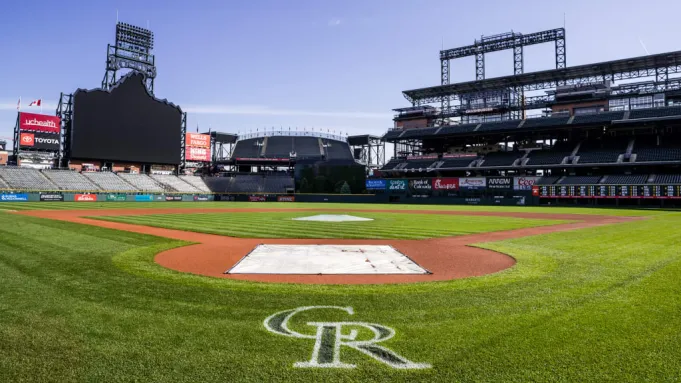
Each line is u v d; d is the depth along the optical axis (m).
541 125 56.56
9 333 4.88
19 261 9.50
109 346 4.52
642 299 6.40
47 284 7.30
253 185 70.06
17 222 19.89
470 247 12.99
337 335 4.93
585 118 54.06
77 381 3.77
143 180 62.31
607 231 17.84
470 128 62.91
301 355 4.33
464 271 9.12
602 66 53.81
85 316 5.52
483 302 6.36
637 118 49.81
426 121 70.38
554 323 5.30
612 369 3.99
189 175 69.38
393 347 4.55
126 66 64.88
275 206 47.53
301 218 26.22
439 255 11.42
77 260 9.77
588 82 58.12
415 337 4.85
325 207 45.41
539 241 14.39
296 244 13.70
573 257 10.62
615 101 56.38
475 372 3.94
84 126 56.91
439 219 26.14
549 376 3.85
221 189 68.12
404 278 8.40
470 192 56.28
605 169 52.59
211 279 8.12
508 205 52.28
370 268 9.49
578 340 4.71
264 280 8.14
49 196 49.97
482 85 64.06
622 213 34.12
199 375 3.87
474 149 67.69
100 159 58.38
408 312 5.85
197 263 10.03
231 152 85.25
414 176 68.12
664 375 3.87
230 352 4.40
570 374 3.89
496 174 62.28
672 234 16.20
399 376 3.87
